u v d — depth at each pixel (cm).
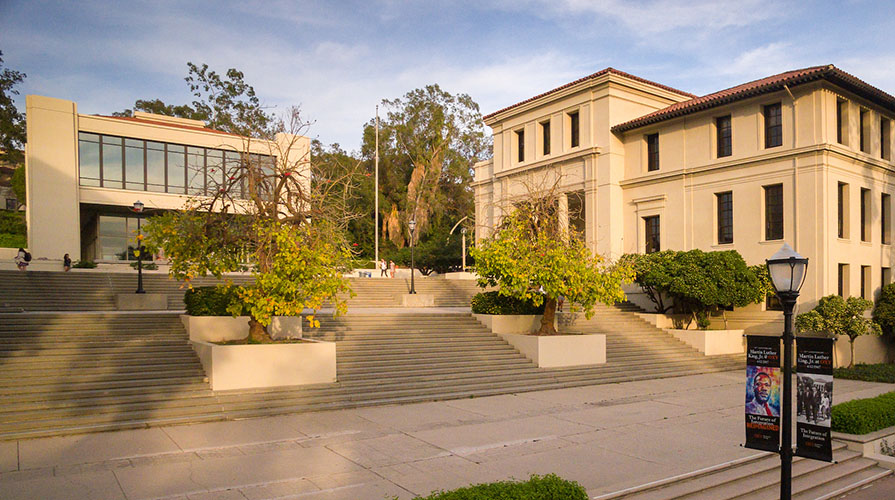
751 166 2602
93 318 1675
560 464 966
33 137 3509
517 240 2048
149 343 1585
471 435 1169
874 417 1220
